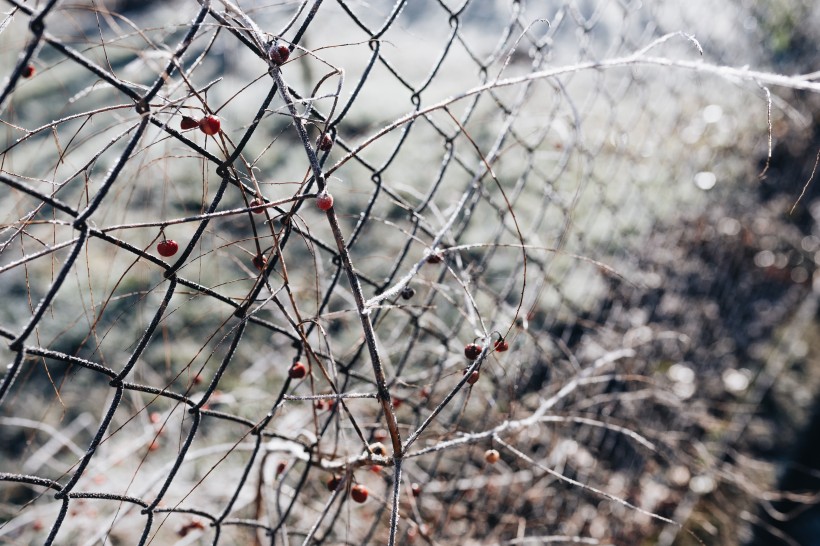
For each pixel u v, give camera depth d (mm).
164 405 2730
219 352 2953
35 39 674
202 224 899
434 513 1957
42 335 3027
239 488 1171
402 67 4664
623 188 3799
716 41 2980
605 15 3113
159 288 3135
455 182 3811
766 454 3105
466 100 4332
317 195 960
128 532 2084
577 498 2383
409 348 1522
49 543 870
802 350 3615
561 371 2244
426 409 1661
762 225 3713
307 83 3693
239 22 882
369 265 3117
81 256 3275
